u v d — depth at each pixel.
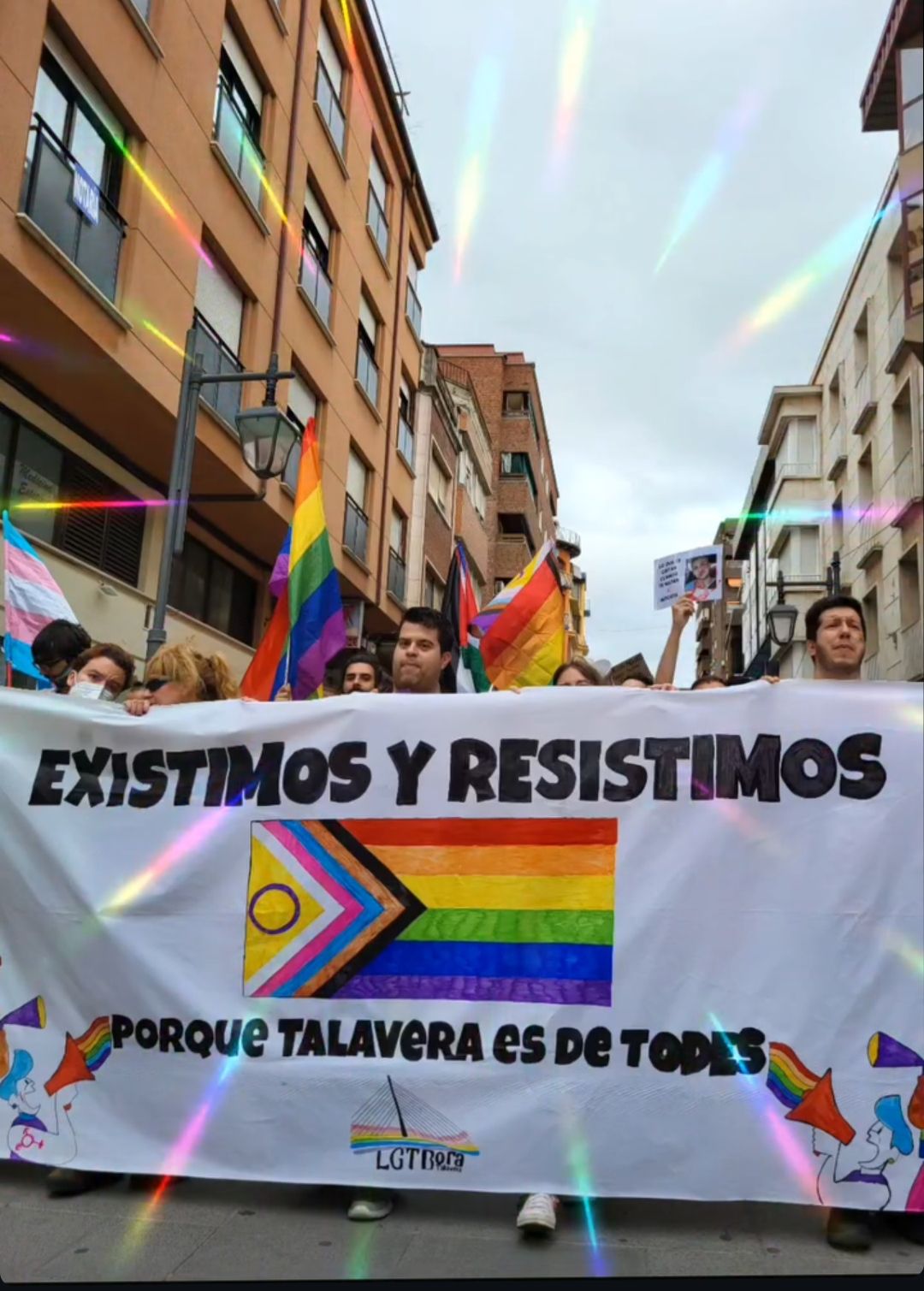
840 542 27.45
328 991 3.04
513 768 3.14
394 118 18.86
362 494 18.11
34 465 9.45
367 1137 2.91
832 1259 2.62
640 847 3.04
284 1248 2.65
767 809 3.02
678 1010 2.90
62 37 8.66
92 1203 2.95
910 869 2.92
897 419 21.27
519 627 5.96
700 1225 2.83
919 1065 2.80
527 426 36.56
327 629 5.27
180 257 10.55
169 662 4.13
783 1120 2.79
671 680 5.13
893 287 21.33
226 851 3.20
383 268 18.91
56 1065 3.11
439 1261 2.58
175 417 10.16
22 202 8.04
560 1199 2.96
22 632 5.77
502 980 2.98
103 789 3.32
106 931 3.18
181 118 10.59
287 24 13.80
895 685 3.07
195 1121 3.00
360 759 3.22
